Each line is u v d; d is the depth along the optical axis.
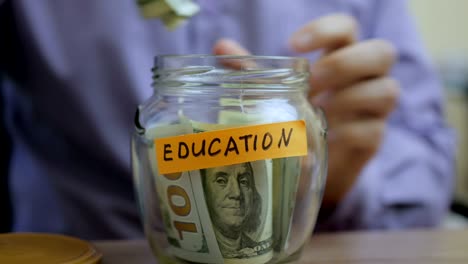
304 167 0.26
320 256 0.30
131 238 0.60
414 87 0.71
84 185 0.61
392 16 0.72
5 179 0.59
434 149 0.70
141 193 0.27
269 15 0.65
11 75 0.62
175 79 0.24
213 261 0.24
